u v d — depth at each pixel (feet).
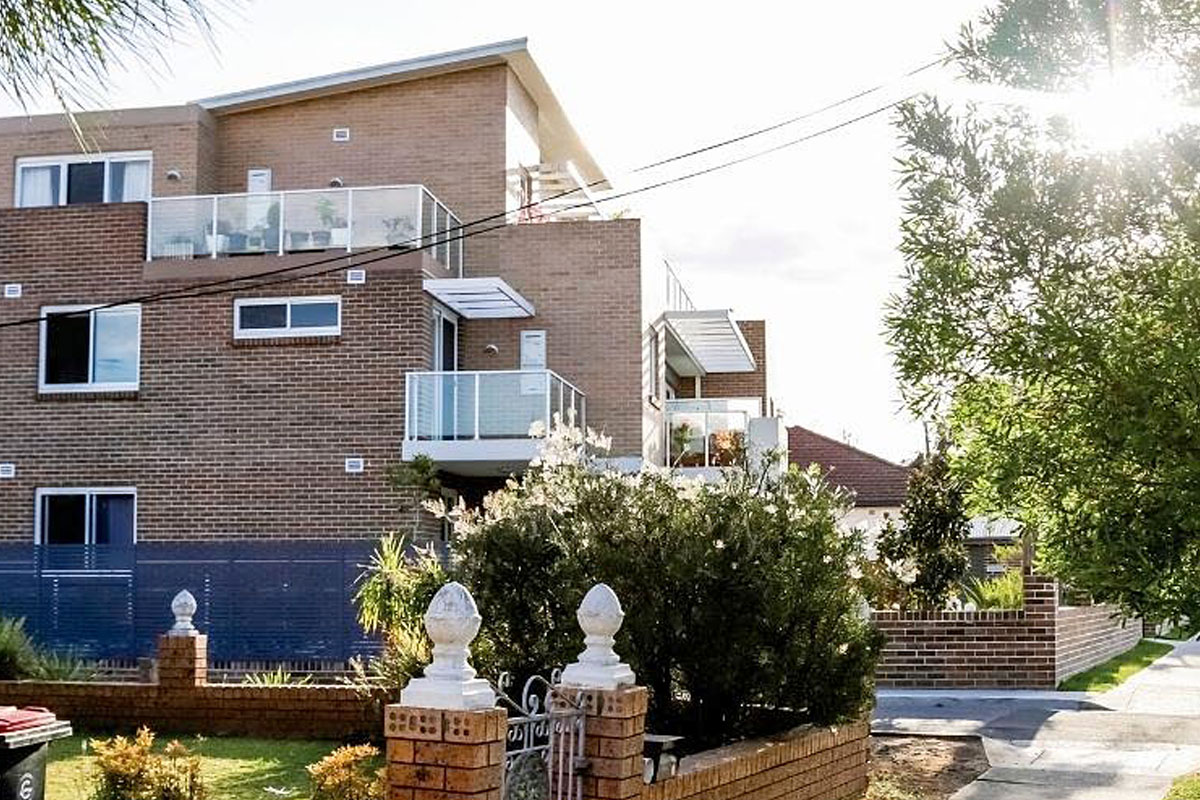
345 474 78.69
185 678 46.78
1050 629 69.00
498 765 19.79
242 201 81.76
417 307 79.00
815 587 34.83
